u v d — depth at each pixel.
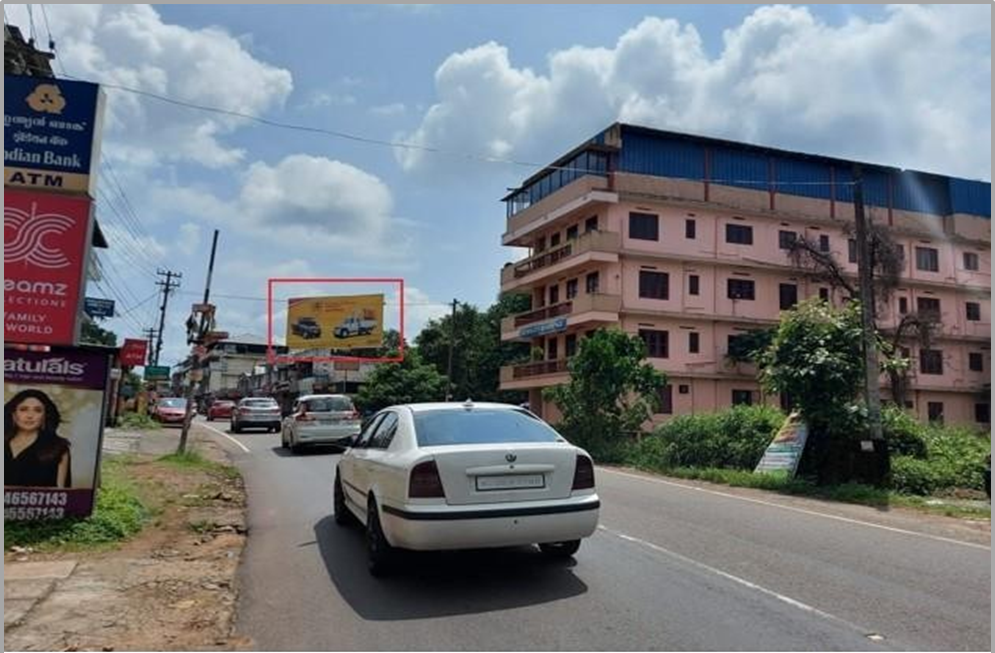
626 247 35.16
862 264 16.64
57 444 8.55
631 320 35.12
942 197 42.94
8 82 9.01
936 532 9.78
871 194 41.12
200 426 36.97
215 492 12.48
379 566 6.87
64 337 8.86
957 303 42.59
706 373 35.81
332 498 11.91
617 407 24.12
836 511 11.76
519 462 6.56
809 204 39.03
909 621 5.60
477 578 6.78
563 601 6.04
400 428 7.32
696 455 19.22
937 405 41.59
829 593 6.35
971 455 17.39
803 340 16.73
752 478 15.61
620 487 14.16
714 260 36.38
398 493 6.45
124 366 31.62
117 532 8.65
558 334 39.47
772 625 5.43
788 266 37.69
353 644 5.06
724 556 7.77
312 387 66.38
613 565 7.26
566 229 39.31
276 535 8.95
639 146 36.56
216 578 6.90
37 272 8.88
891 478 15.48
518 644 5.03
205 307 19.23
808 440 16.38
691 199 36.56
